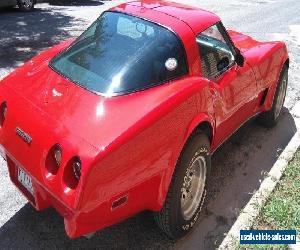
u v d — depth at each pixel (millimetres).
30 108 3115
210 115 3588
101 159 2643
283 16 12789
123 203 2885
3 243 3396
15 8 11453
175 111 3115
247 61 4469
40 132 2908
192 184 3615
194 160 3422
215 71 3918
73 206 2613
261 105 5129
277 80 5199
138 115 2938
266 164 4805
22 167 3002
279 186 4363
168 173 3102
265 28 10977
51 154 2799
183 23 3650
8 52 7543
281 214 3898
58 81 3340
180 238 3613
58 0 13227
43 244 3424
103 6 12773
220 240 3625
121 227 3670
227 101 3998
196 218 3688
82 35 3910
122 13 3826
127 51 3400
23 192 3277
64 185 2670
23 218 3660
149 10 3832
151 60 3338
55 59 3672
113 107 3016
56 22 10055
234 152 4996
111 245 3479
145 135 2889
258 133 5469
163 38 3473
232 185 4379
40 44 8148
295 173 4598
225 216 3914
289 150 5098
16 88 3406
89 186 2619
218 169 4641
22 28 9250
